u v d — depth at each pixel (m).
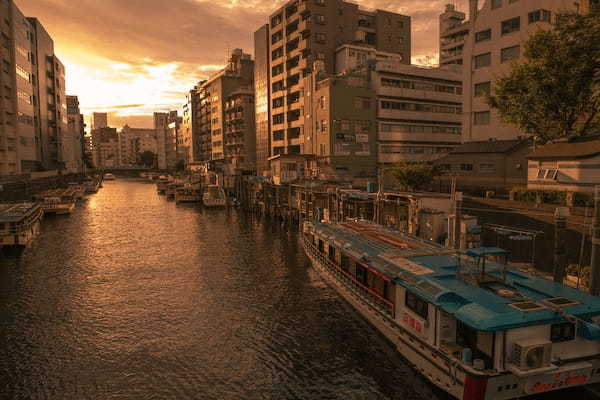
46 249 44.69
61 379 18.62
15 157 83.00
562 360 13.81
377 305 20.52
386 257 20.55
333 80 68.69
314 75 72.50
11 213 47.84
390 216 38.62
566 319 13.59
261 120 98.69
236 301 28.03
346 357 19.91
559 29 34.12
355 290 23.00
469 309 14.09
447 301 15.38
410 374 17.78
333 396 16.94
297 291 29.75
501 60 48.84
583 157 27.78
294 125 81.81
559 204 26.83
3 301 28.52
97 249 44.66
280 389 17.58
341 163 69.00
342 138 69.00
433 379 15.92
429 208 33.81
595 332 13.41
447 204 34.16
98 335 23.06
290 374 18.69
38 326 24.33
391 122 73.31
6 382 18.38
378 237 25.42
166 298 28.86
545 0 44.41
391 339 19.28
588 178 27.67
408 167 43.22
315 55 79.12
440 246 22.67
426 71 75.75
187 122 170.62
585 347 14.34
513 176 41.47
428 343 16.08
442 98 77.50
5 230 43.56
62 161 121.19
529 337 13.62
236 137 115.00
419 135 75.81
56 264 38.34
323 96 69.62
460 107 80.38
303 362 19.67
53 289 31.05
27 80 91.56
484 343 14.23
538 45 34.72
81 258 40.62
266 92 95.12
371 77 72.94
